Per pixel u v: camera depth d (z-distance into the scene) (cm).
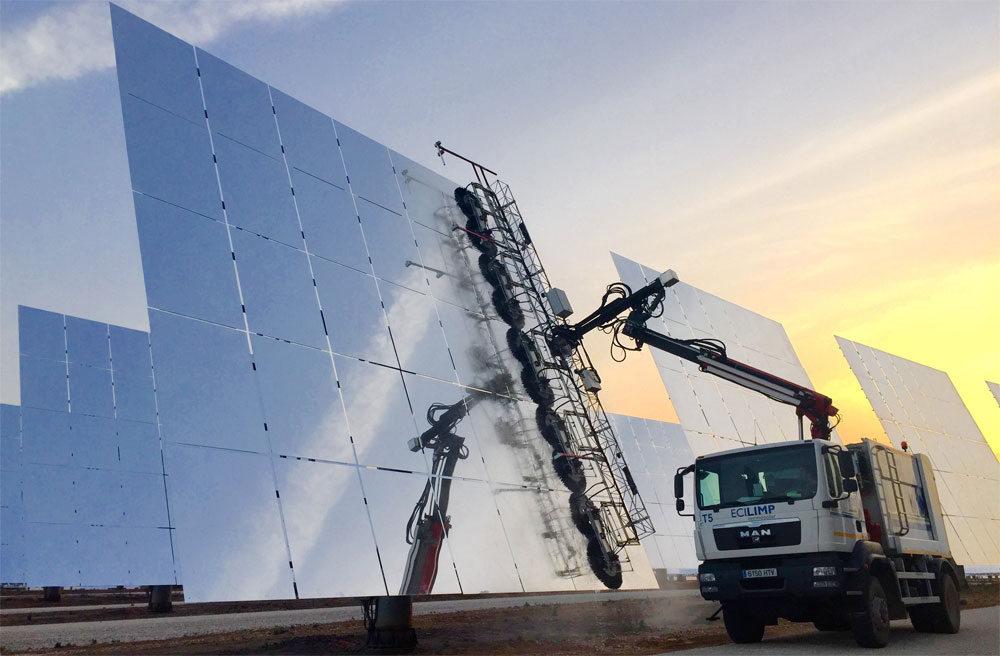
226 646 2242
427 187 2706
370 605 2052
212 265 1784
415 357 2227
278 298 1905
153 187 1752
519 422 2492
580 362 2853
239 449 1627
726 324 4016
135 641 2608
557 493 2483
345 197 2308
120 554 4541
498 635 2378
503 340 2631
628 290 2797
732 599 1970
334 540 1712
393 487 1928
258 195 2011
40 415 4647
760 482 1972
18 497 4388
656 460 5175
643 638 2269
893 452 2266
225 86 2102
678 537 4728
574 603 4047
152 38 1955
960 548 4266
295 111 2303
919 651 1783
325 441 1822
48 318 4941
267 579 1544
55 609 4553
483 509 2164
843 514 1931
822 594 1834
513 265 2858
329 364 1945
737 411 3644
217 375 1666
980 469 4953
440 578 1922
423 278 2436
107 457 4791
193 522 1479
